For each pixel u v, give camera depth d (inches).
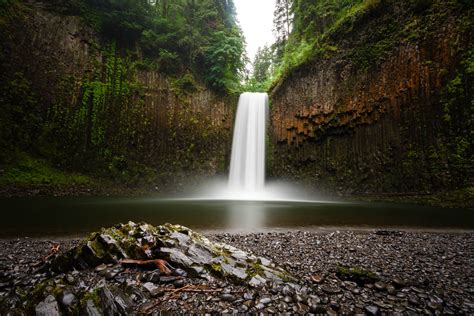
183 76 1065.5
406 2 684.1
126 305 104.3
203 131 1035.3
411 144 636.1
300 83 954.1
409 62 667.4
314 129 876.6
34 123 745.0
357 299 116.2
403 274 150.5
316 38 1000.2
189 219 340.2
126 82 936.3
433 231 281.9
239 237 240.5
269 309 105.3
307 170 887.7
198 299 112.3
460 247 215.5
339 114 808.9
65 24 876.6
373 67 747.4
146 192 833.5
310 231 275.7
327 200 714.2
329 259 179.0
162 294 115.9
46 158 735.1
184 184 933.2
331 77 852.6
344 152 796.6
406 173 632.4
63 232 253.3
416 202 577.0
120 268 138.2
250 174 1028.5
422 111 626.2
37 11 834.2
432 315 103.9
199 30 1154.0
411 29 672.4
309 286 130.3
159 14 1134.4
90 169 797.2
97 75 896.3
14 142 694.5
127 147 879.7
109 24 953.5
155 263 138.9
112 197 680.4
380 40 738.2
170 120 975.6
